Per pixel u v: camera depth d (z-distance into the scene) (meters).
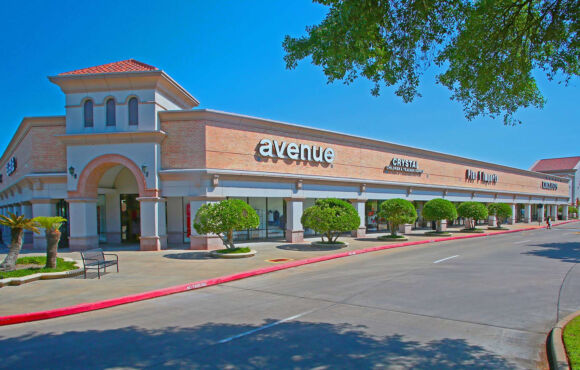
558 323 6.77
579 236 30.19
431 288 10.31
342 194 26.06
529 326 6.98
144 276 12.43
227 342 6.27
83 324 7.58
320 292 10.11
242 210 16.94
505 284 10.77
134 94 19.47
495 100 8.35
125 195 23.72
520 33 7.48
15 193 27.36
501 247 21.53
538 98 8.16
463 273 12.65
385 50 6.92
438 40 6.92
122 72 18.84
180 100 22.84
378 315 7.78
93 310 8.75
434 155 35.19
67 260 14.43
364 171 27.92
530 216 55.03
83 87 19.67
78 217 19.48
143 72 18.83
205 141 19.39
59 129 20.73
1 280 10.77
